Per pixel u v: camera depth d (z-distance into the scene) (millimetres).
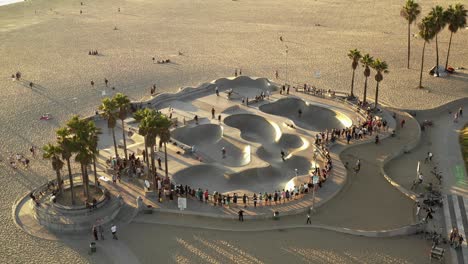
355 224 59500
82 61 137875
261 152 78188
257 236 57344
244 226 59344
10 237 57219
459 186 68062
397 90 109875
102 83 117438
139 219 61031
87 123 61219
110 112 70875
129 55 144375
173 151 78438
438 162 76125
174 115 93312
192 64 134375
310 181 68250
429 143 83562
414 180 70250
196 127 86312
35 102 103938
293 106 101438
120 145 82938
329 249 54531
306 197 65062
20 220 60688
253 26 185250
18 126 91000
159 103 100875
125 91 111875
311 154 77250
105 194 63188
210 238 57031
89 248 55469
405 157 78375
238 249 54781
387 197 65750
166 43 159625
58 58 141250
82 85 115875
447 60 121188
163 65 133500
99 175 71562
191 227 59250
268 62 135125
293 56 140875
